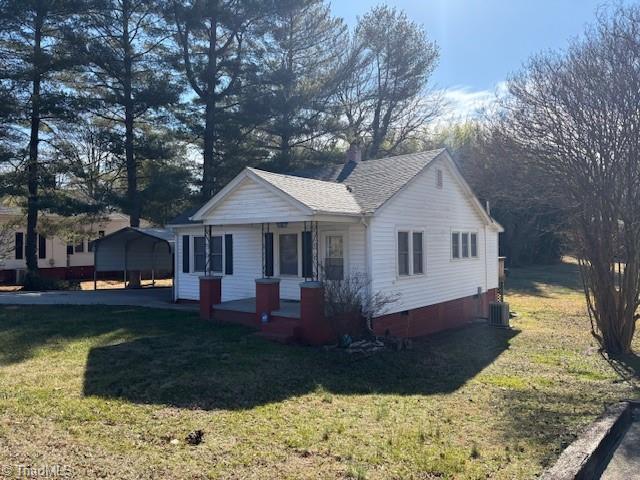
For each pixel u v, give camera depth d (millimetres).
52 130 25328
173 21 25250
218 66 26156
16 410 6102
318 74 29391
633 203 10977
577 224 12078
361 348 10938
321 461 4934
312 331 11234
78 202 23656
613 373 10031
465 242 17766
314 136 29219
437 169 15773
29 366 8672
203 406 6688
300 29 28453
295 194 11828
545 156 11719
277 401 7145
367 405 7156
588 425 6285
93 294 20953
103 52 23266
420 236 14938
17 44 23734
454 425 6312
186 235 17734
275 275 14969
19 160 23562
